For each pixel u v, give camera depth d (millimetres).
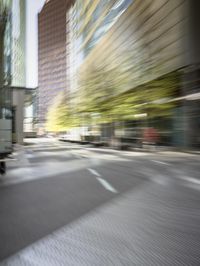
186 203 7133
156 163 16922
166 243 4500
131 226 5367
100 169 14227
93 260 3922
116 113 35844
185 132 27094
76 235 4910
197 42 23453
